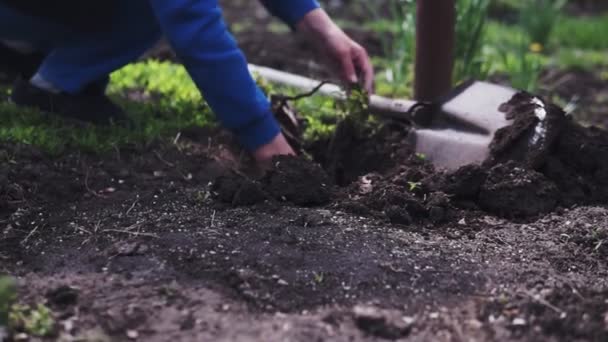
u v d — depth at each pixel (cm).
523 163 218
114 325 175
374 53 357
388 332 174
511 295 183
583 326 176
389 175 223
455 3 262
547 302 181
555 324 176
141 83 274
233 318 176
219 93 208
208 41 204
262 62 331
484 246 199
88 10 233
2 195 211
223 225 201
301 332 173
